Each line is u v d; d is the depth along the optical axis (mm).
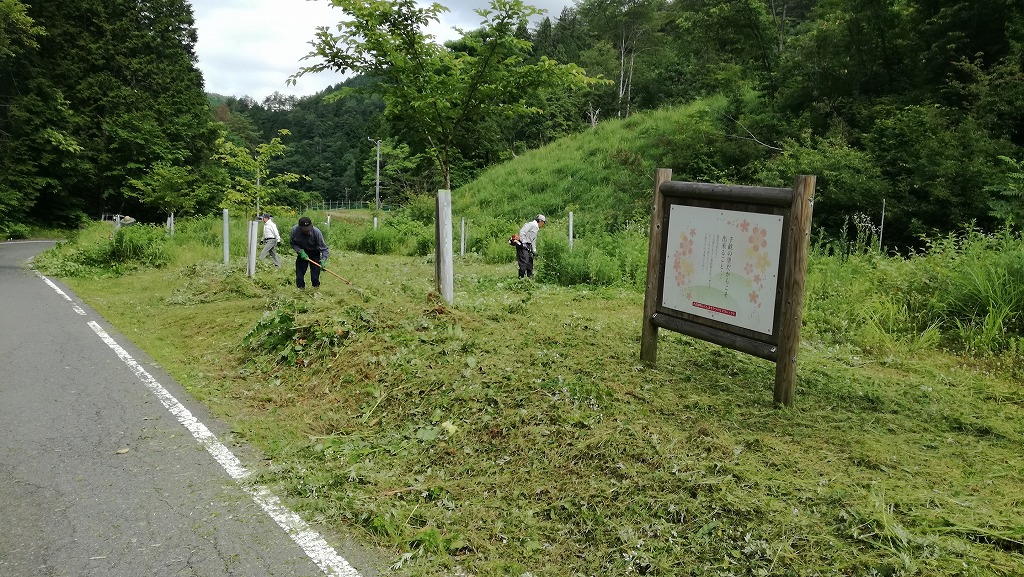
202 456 4219
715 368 5633
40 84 32594
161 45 40031
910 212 14750
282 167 82500
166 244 17328
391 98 8875
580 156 30797
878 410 4762
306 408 5164
